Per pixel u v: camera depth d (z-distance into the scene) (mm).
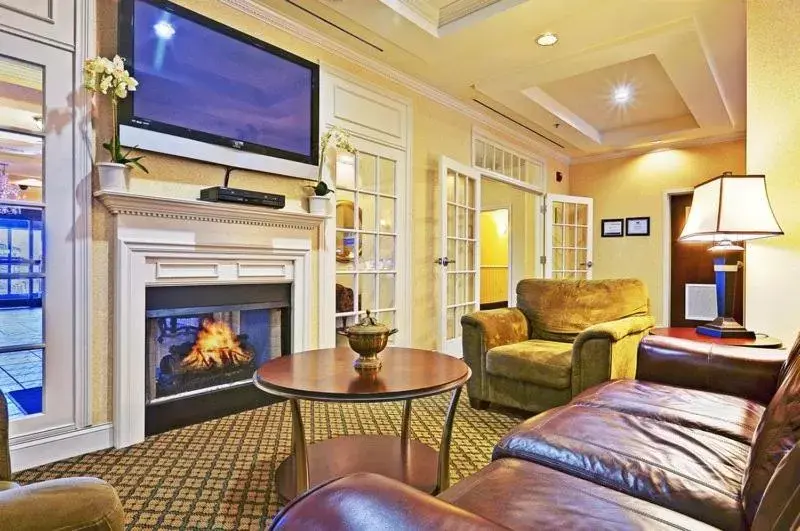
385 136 3822
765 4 2410
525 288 3408
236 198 2613
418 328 4172
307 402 3100
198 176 2654
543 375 2617
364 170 3682
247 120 2818
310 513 627
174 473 1982
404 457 2029
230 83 2730
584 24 3029
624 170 6375
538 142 5914
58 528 595
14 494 622
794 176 2316
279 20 2996
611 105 5020
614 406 1546
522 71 3801
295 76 3082
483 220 9367
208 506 1709
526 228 6812
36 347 2082
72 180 2168
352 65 3533
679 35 3148
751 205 2162
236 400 2875
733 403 1584
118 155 2232
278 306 3037
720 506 928
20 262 2055
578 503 931
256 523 1598
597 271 6559
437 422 2705
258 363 3076
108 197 2197
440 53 3477
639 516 885
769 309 2385
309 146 3174
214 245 2641
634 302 3098
